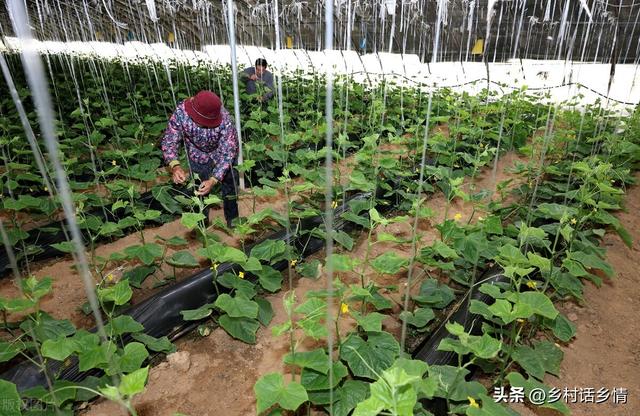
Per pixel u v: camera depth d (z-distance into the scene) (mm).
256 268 2961
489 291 2553
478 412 1802
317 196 4945
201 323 3225
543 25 10234
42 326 2691
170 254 4133
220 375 2764
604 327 3113
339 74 11023
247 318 2986
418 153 6109
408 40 13562
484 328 2475
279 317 3281
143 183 5785
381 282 3678
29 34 999
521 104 8070
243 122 7355
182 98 8867
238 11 12016
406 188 5332
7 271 3955
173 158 3793
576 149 5742
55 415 2137
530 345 2859
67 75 11891
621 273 3783
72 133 6961
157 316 3133
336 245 4359
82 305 3373
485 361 2609
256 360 2887
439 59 12828
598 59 11961
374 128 6977
